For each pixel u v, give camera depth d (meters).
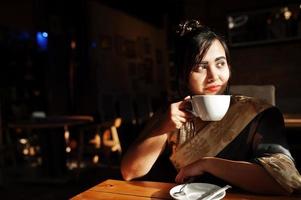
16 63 7.67
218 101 0.95
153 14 9.05
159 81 10.70
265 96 2.18
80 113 6.64
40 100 7.31
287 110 4.53
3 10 6.72
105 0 7.54
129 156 1.32
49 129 4.66
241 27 5.06
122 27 8.44
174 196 1.07
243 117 1.28
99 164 5.38
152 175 1.85
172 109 1.12
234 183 1.15
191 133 1.33
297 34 4.70
